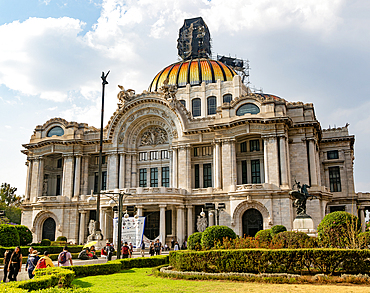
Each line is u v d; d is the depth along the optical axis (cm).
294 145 6400
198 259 2675
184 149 6694
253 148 6575
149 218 6756
